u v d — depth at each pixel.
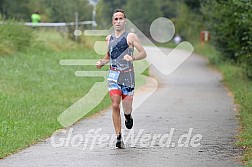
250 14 33.91
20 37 56.03
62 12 75.81
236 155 18.88
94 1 89.06
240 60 43.78
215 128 24.27
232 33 41.81
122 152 19.47
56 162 18.05
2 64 46.59
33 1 78.69
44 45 59.66
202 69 59.12
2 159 18.52
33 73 44.41
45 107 29.69
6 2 76.25
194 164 17.61
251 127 23.14
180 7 108.06
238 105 31.67
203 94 37.50
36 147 20.38
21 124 24.38
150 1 121.56
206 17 58.62
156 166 17.36
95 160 18.27
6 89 36.12
